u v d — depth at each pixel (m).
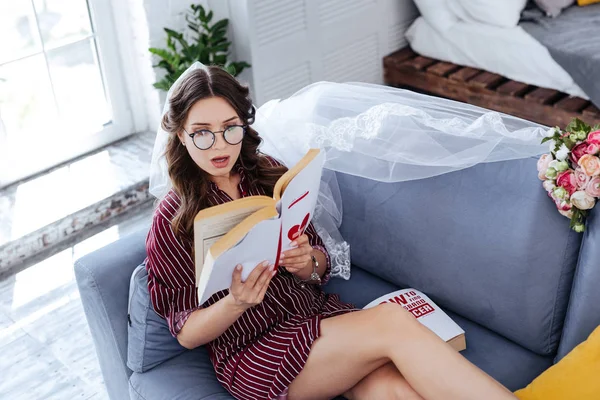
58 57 3.14
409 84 3.87
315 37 3.52
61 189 3.08
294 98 2.09
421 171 1.84
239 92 1.63
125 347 1.81
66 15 3.10
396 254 1.94
